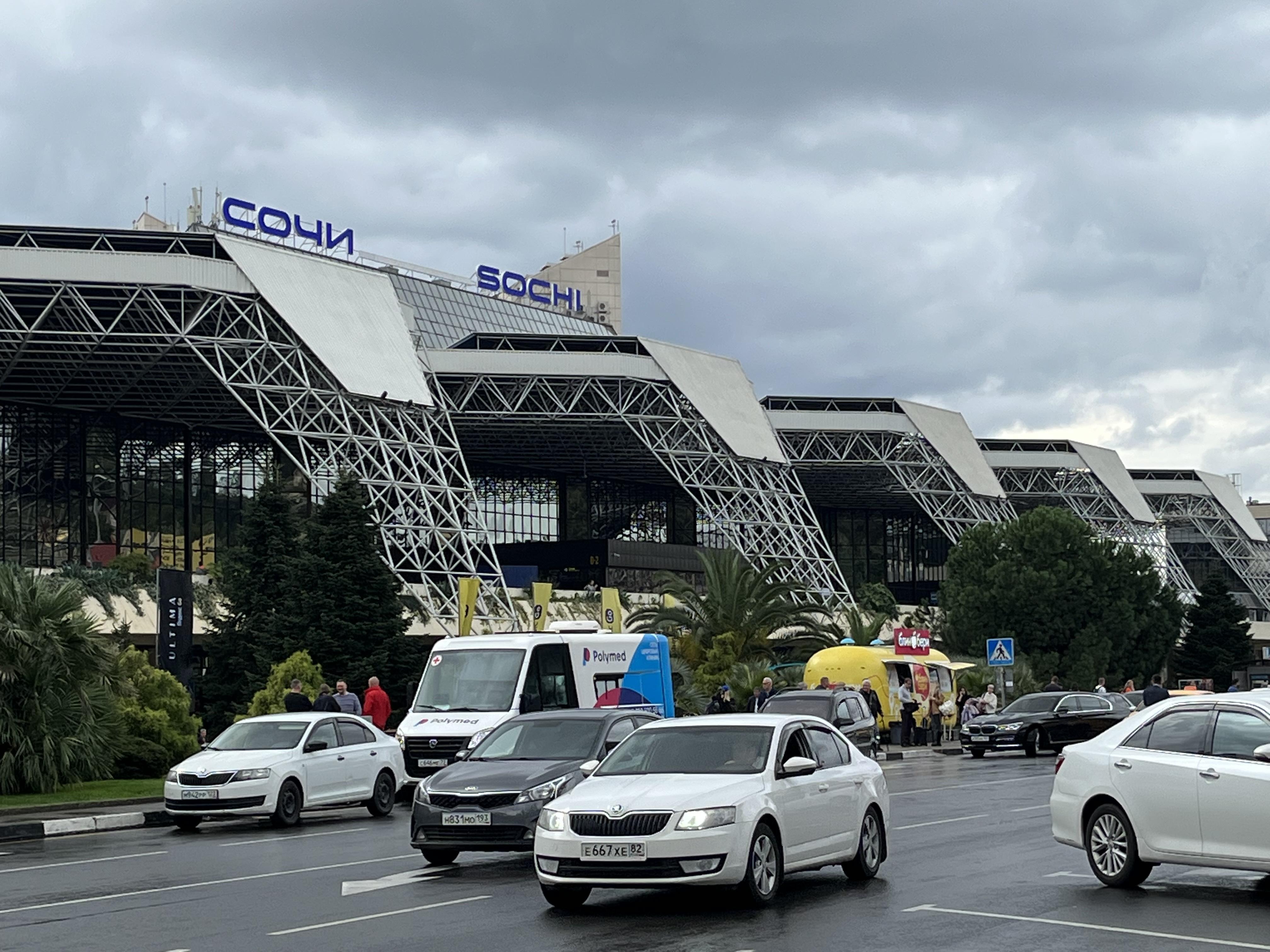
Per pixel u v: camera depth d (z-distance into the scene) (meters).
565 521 119.19
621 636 31.70
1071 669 82.69
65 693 30.95
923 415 115.31
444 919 14.21
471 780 18.47
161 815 27.12
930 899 15.00
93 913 15.03
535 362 93.62
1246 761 14.55
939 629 89.62
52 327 77.00
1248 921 13.47
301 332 77.62
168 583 37.88
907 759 47.16
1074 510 130.75
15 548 86.31
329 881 17.39
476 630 76.50
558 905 14.83
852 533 140.12
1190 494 144.12
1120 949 12.05
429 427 84.50
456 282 110.62
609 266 142.00
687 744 15.61
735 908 14.48
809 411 111.50
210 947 12.83
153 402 88.94
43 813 26.86
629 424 96.75
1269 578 148.38
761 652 56.81
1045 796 28.78
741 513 99.00
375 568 54.88
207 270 74.88
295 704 32.16
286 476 100.25
